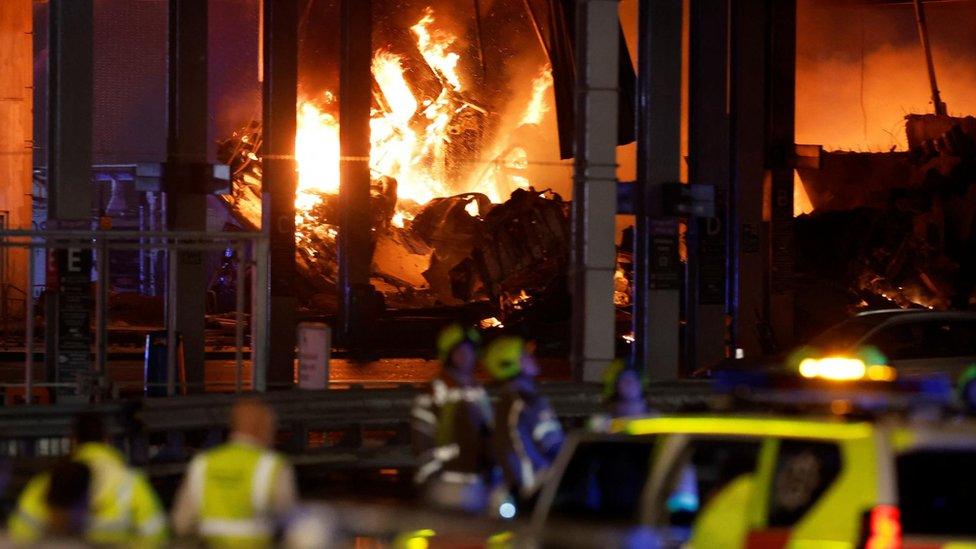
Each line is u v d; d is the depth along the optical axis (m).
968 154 160.12
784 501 19.70
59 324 62.03
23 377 85.56
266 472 20.36
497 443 28.91
